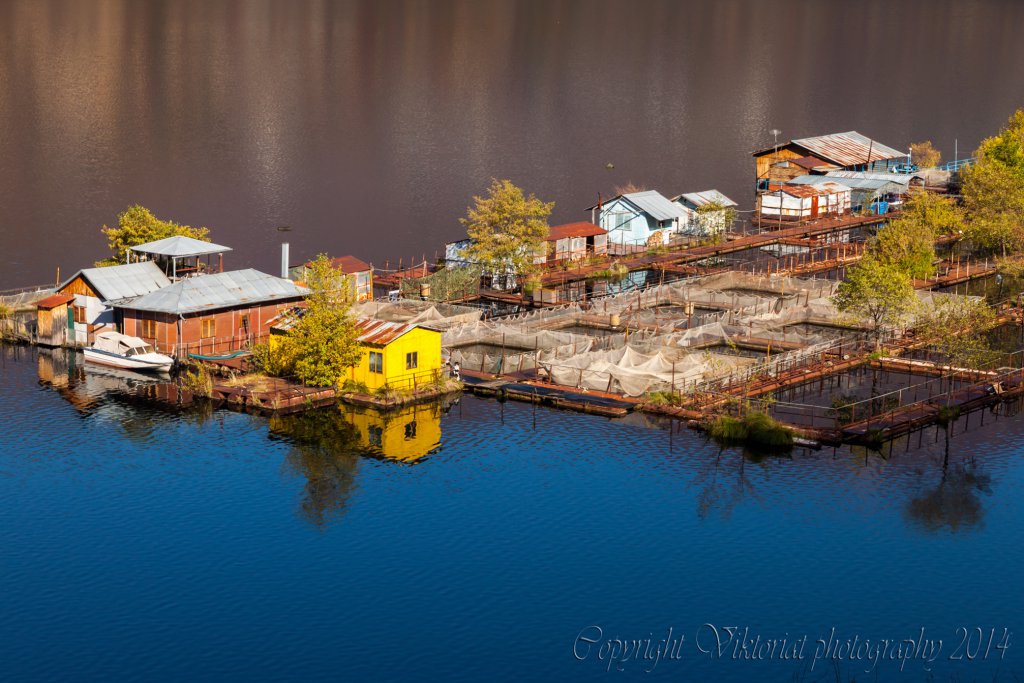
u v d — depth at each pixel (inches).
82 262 5723.4
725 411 3513.8
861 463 3230.8
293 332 3715.6
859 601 2576.3
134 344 3971.5
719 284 5098.4
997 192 5674.2
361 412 3587.6
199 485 3112.7
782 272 5393.7
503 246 5059.1
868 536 2837.1
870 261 4210.1
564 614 2529.5
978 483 3107.8
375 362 3666.3
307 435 3422.7
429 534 2864.2
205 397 3710.6
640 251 5797.2
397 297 4874.5
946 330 4119.1
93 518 2925.7
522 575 2682.1
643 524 2910.9
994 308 4682.6
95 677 2279.8
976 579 2657.5
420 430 3459.6
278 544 2807.6
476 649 2399.1
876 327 4114.2
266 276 4254.4
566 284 5280.5
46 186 7332.7
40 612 2501.2
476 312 4466.0
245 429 3467.0
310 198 7337.6
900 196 6811.0
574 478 3152.1
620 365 3740.2
